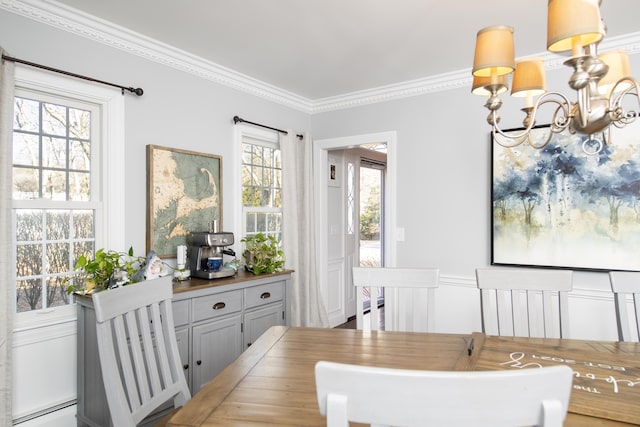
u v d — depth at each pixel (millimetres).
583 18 1022
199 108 3031
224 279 2748
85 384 2195
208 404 1088
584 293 2758
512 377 686
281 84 3561
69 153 2357
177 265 2734
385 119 3674
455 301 3279
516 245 2984
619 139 2627
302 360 1426
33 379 2115
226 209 3242
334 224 4500
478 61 1297
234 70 3209
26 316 2135
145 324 1521
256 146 3645
